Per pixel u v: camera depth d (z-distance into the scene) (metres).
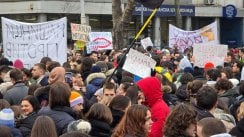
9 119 6.90
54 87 7.52
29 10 42.69
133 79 10.72
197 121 5.81
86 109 8.48
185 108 5.72
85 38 19.83
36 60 14.60
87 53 19.00
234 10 50.69
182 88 9.80
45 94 8.59
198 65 16.28
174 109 5.75
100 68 11.60
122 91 8.73
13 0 43.28
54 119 7.24
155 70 9.88
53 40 14.66
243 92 8.91
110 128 7.16
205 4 51.06
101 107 7.07
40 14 42.69
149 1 10.37
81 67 12.16
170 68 14.54
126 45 22.97
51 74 9.12
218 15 51.38
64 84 7.64
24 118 7.55
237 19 54.75
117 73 11.71
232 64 16.33
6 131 5.80
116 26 22.78
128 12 22.50
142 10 42.09
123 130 6.20
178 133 5.66
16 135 6.95
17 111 7.72
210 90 7.31
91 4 44.62
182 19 50.47
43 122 5.86
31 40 14.57
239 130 6.42
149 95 7.68
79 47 21.05
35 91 8.68
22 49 14.58
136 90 7.91
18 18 43.81
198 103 7.27
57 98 7.40
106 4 45.28
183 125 5.64
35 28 14.58
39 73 11.10
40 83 10.69
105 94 8.41
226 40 55.19
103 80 10.01
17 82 9.66
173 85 10.47
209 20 52.50
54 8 42.75
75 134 4.75
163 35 48.91
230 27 55.06
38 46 14.60
